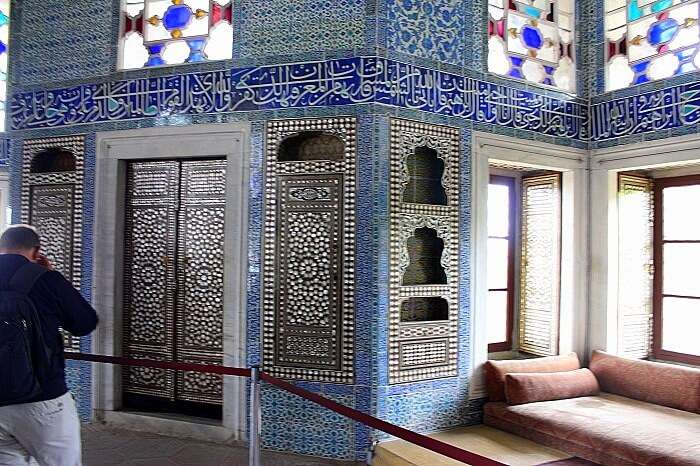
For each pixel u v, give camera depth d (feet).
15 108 14.34
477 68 12.84
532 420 11.27
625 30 13.88
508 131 13.19
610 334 13.83
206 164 13.10
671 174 14.16
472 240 12.61
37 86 14.15
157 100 12.98
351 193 11.57
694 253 13.65
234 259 12.30
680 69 12.76
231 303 12.30
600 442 10.02
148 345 13.47
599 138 14.16
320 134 12.06
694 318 13.64
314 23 11.94
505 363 12.76
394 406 11.50
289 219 11.96
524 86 13.50
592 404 12.09
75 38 13.82
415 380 11.78
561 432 10.69
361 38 11.63
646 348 14.47
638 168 13.52
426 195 12.34
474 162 12.69
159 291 13.41
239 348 12.17
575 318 14.08
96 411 13.26
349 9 11.75
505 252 14.96
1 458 7.73
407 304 12.15
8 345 7.41
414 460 10.30
